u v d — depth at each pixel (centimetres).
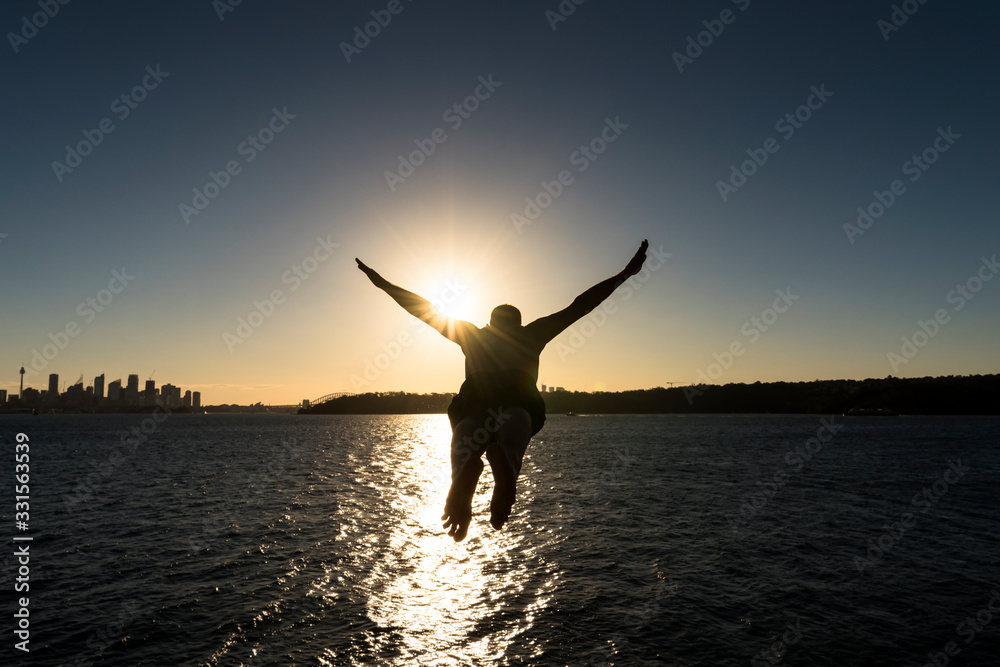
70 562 1914
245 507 2967
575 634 1363
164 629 1374
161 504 3053
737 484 3809
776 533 2352
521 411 325
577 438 9206
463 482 301
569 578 1756
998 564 1914
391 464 5478
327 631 1378
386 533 2361
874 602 1566
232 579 1739
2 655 1241
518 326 363
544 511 2841
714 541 2212
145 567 1856
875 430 11356
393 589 1658
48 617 1441
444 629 1392
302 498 3284
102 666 1202
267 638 1336
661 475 4288
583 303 374
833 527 2469
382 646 1304
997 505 3039
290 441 9275
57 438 9662
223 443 8644
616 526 2486
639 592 1631
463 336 361
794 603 1554
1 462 5444
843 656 1264
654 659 1246
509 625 1416
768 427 13038
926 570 1848
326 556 1995
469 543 2186
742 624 1423
